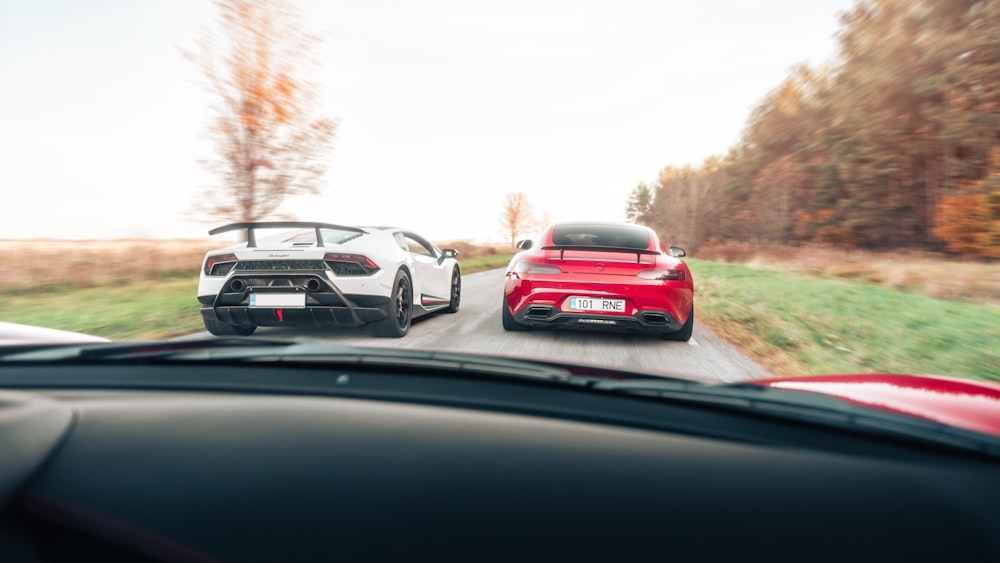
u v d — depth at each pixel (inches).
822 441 21.5
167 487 14.1
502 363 31.2
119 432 18.3
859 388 38.5
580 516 13.9
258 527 12.5
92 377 27.3
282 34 398.9
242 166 403.5
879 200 1235.2
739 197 2023.9
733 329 245.4
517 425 21.8
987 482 18.5
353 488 14.9
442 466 17.0
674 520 14.1
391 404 24.2
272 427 20.1
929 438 20.8
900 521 15.3
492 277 634.8
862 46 1259.8
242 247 179.5
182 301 311.7
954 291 437.7
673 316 183.2
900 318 258.5
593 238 203.9
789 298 360.5
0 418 16.5
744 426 22.9
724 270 756.0
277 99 402.0
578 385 27.1
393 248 199.9
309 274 169.6
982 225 828.0
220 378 27.9
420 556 11.5
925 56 1072.8
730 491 16.5
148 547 11.2
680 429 22.2
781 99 1809.8
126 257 455.5
